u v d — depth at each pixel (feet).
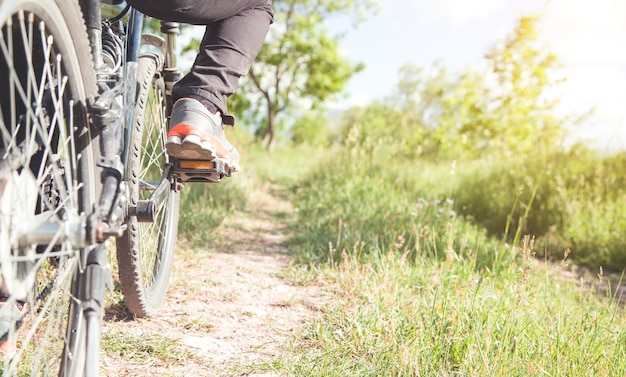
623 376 8.03
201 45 6.91
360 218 17.20
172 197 9.87
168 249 9.78
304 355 8.26
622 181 24.58
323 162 33.06
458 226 18.56
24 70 5.02
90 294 5.35
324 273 12.73
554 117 53.62
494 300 10.62
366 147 29.55
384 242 15.19
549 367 8.00
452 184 25.79
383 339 8.64
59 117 5.01
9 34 4.33
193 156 6.68
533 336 8.97
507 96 59.26
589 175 24.84
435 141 63.98
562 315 9.87
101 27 6.52
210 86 6.64
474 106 61.21
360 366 7.92
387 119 142.31
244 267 13.08
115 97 6.00
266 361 8.05
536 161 27.27
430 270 12.42
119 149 5.94
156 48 8.64
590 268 19.17
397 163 29.35
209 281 11.48
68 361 5.20
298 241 16.57
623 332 9.52
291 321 9.83
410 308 9.45
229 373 7.65
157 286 9.31
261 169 38.32
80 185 5.41
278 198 28.09
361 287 11.29
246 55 6.90
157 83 8.54
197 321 9.26
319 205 22.71
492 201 24.56
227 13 6.79
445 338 8.46
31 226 4.63
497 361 7.80
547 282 11.65
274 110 99.86
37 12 4.60
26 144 4.58
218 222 17.65
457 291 10.23
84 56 5.41
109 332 8.38
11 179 4.51
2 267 4.42
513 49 58.85
